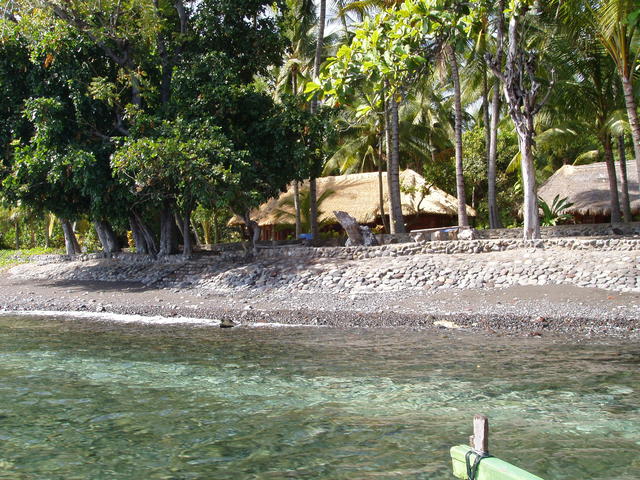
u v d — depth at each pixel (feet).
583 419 21.06
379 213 105.81
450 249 62.39
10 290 74.02
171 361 32.32
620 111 77.05
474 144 118.52
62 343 38.34
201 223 137.90
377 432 20.30
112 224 95.30
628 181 98.07
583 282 49.47
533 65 60.13
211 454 18.61
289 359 32.24
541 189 104.53
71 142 72.69
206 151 68.54
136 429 21.06
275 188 78.89
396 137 85.25
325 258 67.56
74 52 74.49
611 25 58.85
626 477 16.22
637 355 30.71
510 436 19.57
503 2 37.45
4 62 73.87
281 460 18.02
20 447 19.42
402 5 22.35
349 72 22.79
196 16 82.02
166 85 84.07
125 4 76.18
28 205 79.46
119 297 63.72
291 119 75.31
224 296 59.88
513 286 51.39
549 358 30.60
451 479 16.24
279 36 85.56
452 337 37.42
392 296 52.80
